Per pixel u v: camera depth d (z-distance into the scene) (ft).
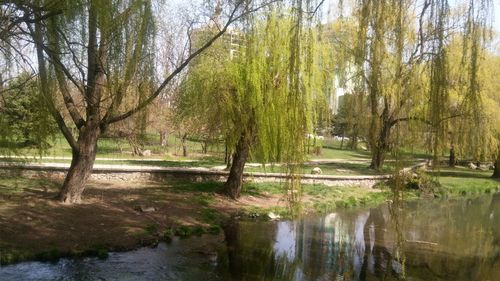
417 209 65.62
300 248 41.22
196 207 50.21
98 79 39.40
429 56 25.81
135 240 37.78
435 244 45.27
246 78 46.93
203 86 49.90
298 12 28.86
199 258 35.70
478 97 28.73
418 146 27.17
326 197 65.92
